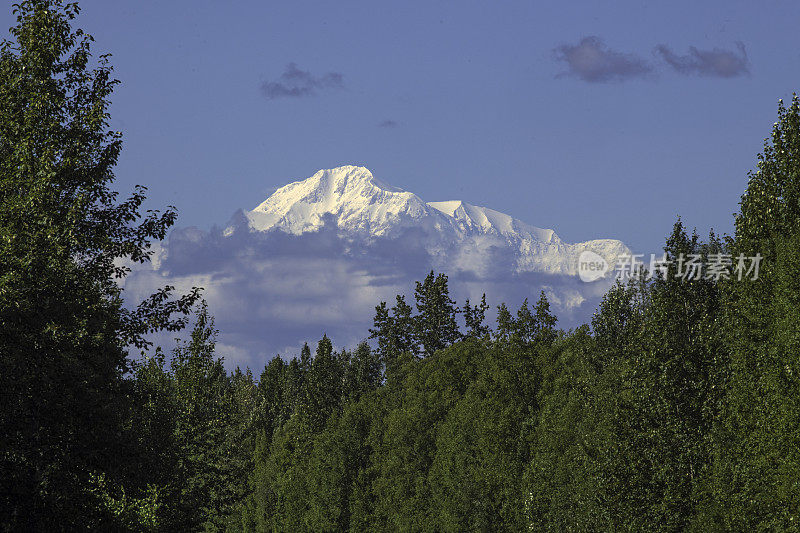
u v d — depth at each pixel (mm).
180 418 114938
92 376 69312
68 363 66625
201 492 112062
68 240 68062
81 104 73125
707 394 118438
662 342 125375
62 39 71438
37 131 68812
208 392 119625
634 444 120812
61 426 65875
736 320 104750
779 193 105500
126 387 75000
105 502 68938
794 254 95625
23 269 63344
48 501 64438
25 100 70062
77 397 66438
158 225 74750
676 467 115688
